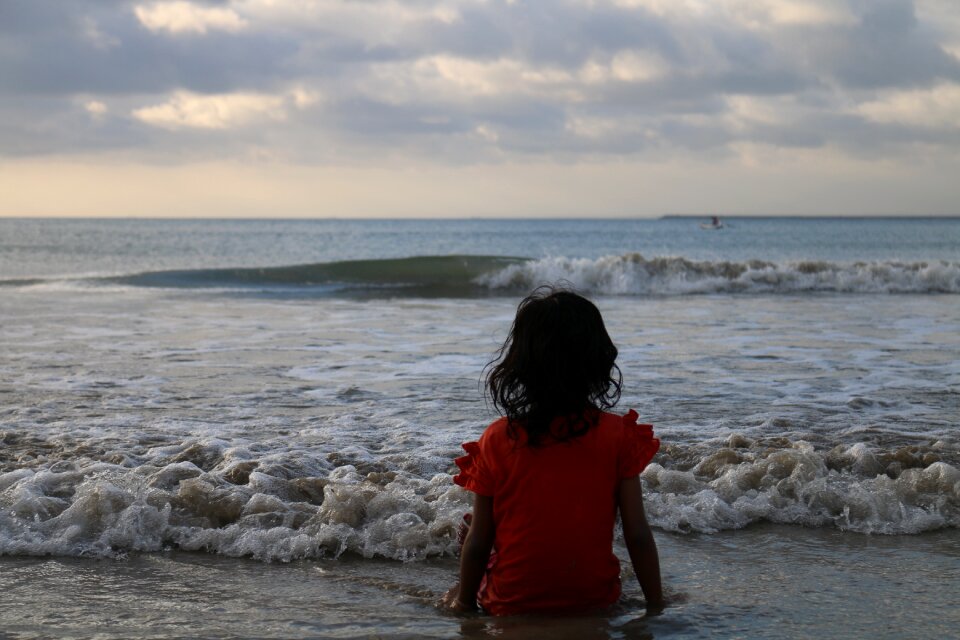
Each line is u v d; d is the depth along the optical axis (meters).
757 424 6.33
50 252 48.94
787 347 10.70
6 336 11.62
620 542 3.91
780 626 2.90
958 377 8.48
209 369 8.99
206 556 3.75
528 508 2.76
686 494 4.49
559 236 100.00
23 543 3.77
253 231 118.00
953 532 4.05
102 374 8.63
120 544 3.84
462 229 158.50
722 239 87.62
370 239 84.00
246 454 5.21
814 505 4.31
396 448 5.55
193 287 21.47
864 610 3.07
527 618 2.82
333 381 8.30
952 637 2.83
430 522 3.97
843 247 66.44
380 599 3.20
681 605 3.07
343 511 3.99
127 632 2.87
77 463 4.96
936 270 21.52
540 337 2.68
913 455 5.02
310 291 20.53
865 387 7.91
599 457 2.74
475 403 7.20
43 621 2.98
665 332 12.31
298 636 2.82
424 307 16.39
